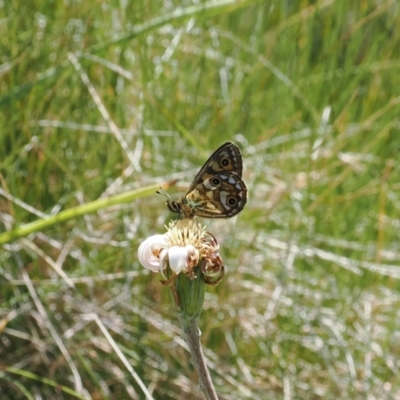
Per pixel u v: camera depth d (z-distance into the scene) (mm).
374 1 394
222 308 311
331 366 300
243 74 372
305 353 313
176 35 334
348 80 382
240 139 345
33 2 311
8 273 295
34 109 315
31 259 306
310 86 372
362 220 359
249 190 332
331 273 333
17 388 285
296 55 372
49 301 297
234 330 308
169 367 292
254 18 384
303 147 364
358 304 324
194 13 311
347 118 374
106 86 322
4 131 304
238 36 382
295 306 311
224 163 226
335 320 315
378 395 298
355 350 315
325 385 306
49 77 298
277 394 301
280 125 340
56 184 313
